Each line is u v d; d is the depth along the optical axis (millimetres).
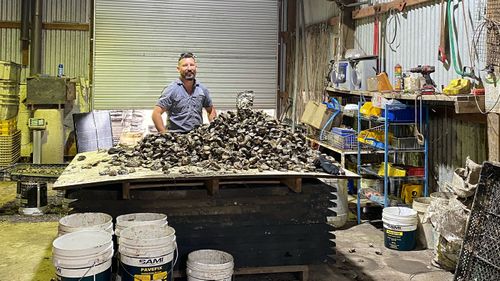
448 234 3420
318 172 3068
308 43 7488
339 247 4020
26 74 7711
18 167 5637
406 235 3918
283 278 3254
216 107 8289
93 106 7809
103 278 2352
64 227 2684
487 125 3678
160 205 2984
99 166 3379
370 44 5793
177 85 4543
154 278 2441
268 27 8367
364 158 5309
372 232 4449
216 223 3029
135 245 2426
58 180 2885
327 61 6703
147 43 7898
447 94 3746
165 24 7934
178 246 2980
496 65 3324
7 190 5891
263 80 8430
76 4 7812
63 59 7840
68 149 7691
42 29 7730
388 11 5305
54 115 7051
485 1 3713
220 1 8109
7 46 7660
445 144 4414
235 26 8219
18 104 7207
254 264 3084
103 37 7742
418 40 4758
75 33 7836
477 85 3818
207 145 3359
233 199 3051
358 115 4887
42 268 3412
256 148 3312
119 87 7867
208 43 8133
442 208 3490
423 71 4191
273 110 8523
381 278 3354
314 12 7352
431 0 4516
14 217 4742
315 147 5742
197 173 2930
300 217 3143
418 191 4484
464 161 4145
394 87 4852
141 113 7988
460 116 4148
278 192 3117
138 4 7805
